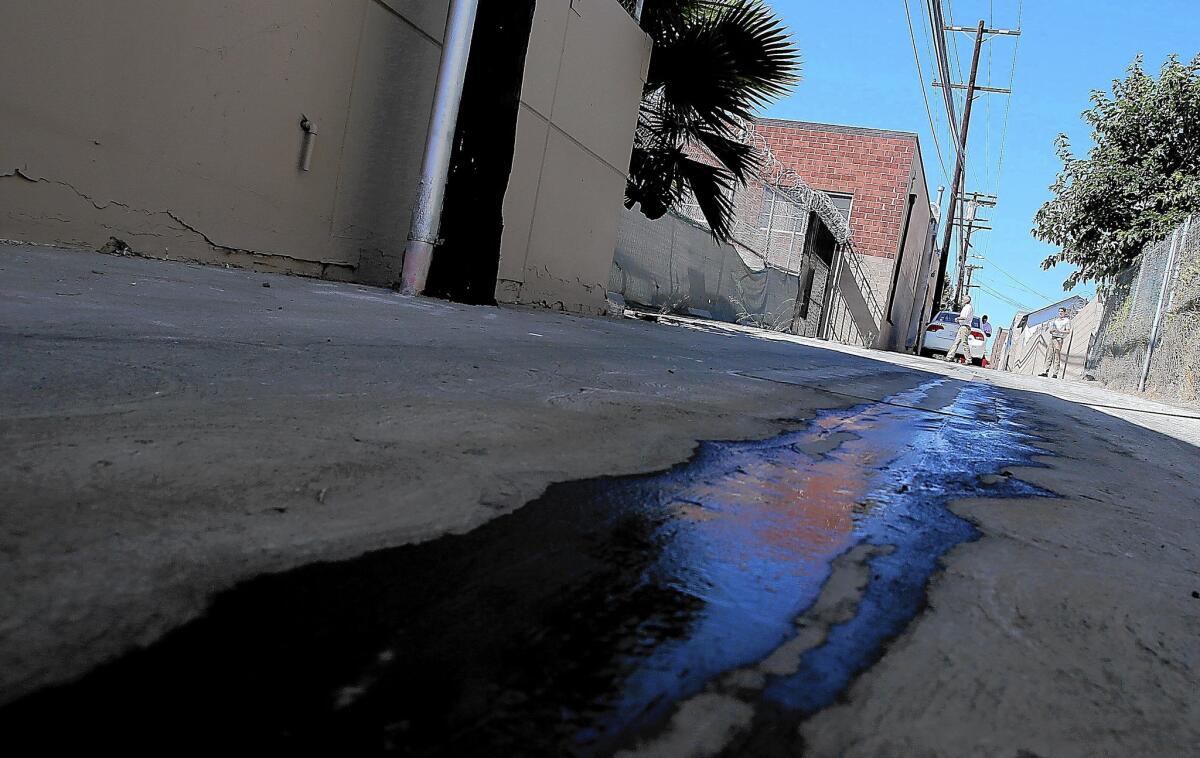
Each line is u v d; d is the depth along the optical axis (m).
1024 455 2.90
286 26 4.80
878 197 24.22
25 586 0.82
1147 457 3.48
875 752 0.73
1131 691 0.93
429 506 1.25
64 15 3.66
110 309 2.58
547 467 1.60
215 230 4.60
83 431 1.33
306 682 0.72
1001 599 1.19
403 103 5.92
